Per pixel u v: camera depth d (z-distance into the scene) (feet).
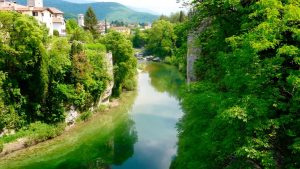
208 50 79.82
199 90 65.62
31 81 138.72
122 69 220.02
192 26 77.97
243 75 49.24
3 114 126.82
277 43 48.29
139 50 573.33
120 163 126.62
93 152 135.13
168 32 462.19
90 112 169.37
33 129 136.15
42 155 127.03
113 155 133.49
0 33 126.93
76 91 153.58
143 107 203.41
